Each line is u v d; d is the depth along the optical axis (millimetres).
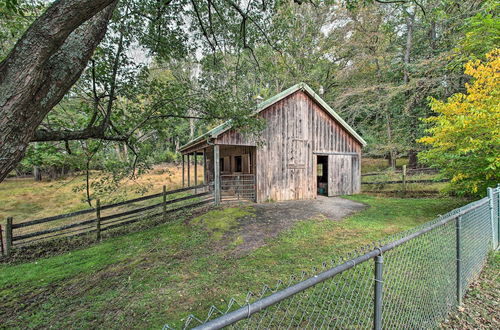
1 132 1561
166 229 6836
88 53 2160
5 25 3854
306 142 10562
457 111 6066
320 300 2947
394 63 15227
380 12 14719
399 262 2756
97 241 6547
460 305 2820
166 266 4336
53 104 1930
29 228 8539
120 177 5863
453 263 2869
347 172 11836
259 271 3914
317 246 4934
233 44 6250
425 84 12477
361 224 6430
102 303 3260
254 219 7062
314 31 17953
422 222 6406
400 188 11375
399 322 2336
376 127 16578
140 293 3449
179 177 19656
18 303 3420
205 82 5844
